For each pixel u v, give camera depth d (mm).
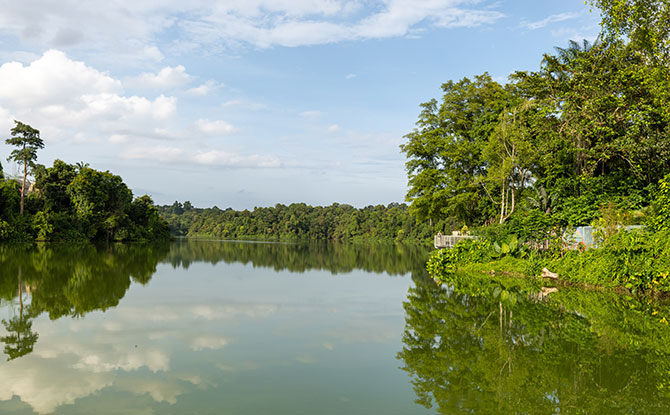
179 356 6625
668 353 6793
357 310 10586
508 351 6941
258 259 30500
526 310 10523
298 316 9812
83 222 53562
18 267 19859
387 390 5258
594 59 20047
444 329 8523
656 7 15578
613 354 6777
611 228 14719
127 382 5469
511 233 20328
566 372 5914
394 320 9391
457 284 15750
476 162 33375
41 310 10195
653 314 9977
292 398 4980
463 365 6266
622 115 18953
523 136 24922
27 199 51688
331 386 5395
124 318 9422
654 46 15773
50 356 6562
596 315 9883
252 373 5859
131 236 62781
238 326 8734
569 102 19750
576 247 16609
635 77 17797
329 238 120000
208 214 153250
